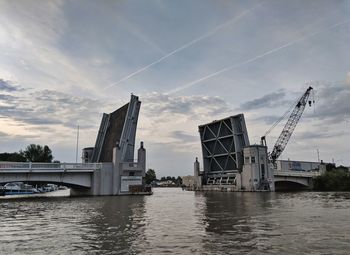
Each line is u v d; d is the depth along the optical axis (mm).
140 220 25984
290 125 132750
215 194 85750
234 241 16766
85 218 27391
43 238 17703
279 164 136625
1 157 144750
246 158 104188
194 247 15352
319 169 146000
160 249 14938
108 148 87500
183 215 29828
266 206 40344
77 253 14180
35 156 146250
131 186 77000
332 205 41062
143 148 79812
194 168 128625
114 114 90312
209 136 117938
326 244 15875
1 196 73812
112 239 17406
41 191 108188
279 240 16953
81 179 72375
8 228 21484
